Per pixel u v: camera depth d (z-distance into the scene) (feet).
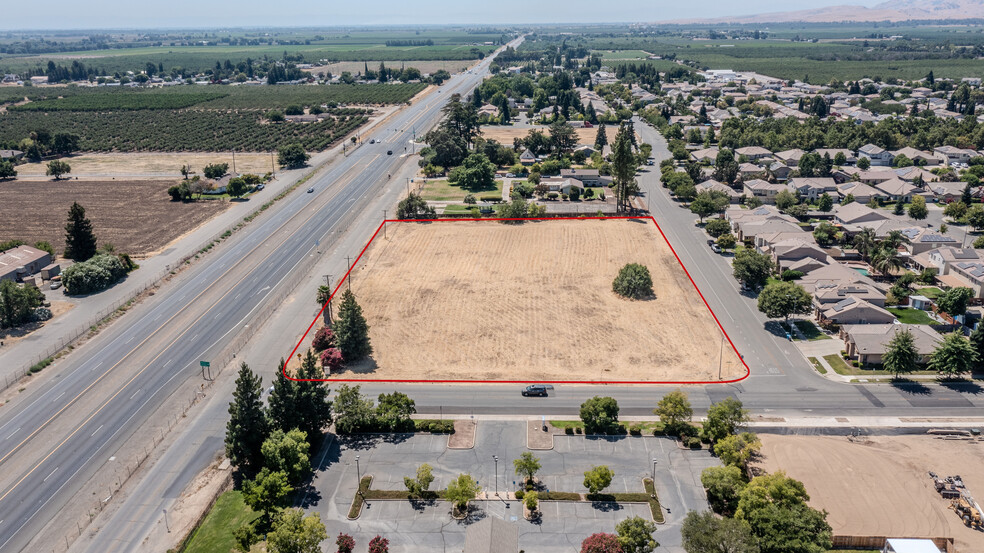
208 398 400.47
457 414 385.70
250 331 482.69
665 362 440.86
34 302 503.20
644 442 360.28
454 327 490.08
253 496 296.51
